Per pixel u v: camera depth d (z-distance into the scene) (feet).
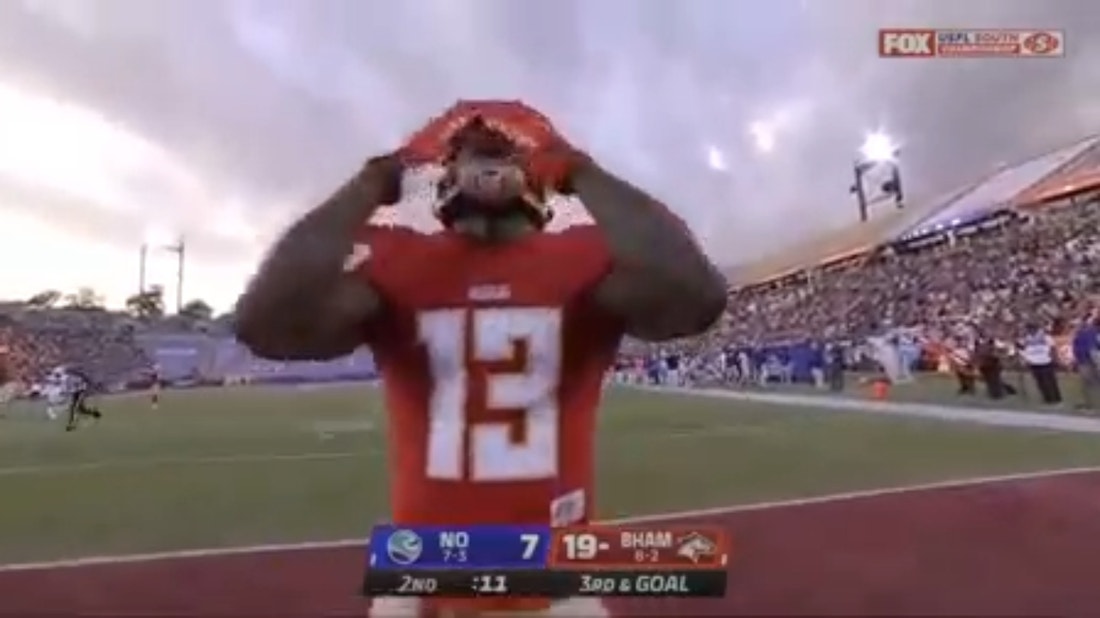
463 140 4.41
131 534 8.10
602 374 4.46
